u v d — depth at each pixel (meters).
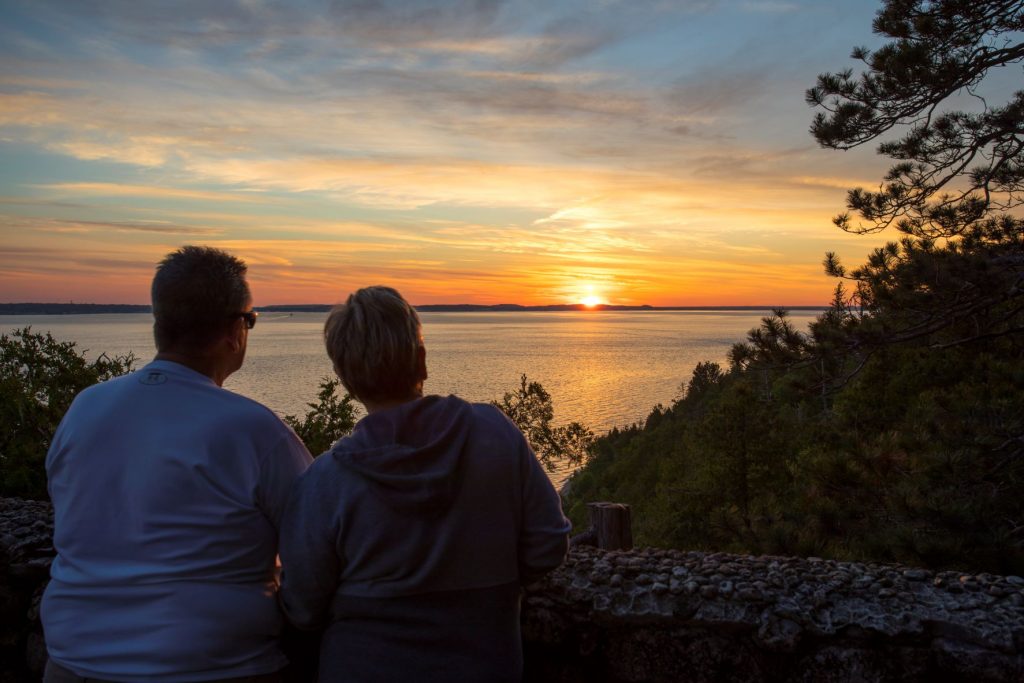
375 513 1.21
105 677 1.23
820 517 3.97
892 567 1.81
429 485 1.20
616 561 1.86
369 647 1.22
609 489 35.41
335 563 1.26
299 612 1.29
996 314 5.71
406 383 1.36
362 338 1.32
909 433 4.59
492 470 1.29
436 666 1.22
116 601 1.25
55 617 1.30
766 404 14.76
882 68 6.43
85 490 1.30
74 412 1.38
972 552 3.02
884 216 6.96
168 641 1.22
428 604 1.23
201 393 1.36
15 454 3.93
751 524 4.73
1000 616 1.52
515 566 1.32
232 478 1.31
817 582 1.69
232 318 1.44
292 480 1.36
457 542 1.24
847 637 1.55
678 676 1.64
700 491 15.49
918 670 1.51
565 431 9.11
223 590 1.28
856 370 6.10
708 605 1.64
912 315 5.86
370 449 1.25
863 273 5.94
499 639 1.27
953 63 6.10
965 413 4.53
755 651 1.60
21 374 4.40
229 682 1.28
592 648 1.71
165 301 1.39
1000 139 6.46
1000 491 3.99
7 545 2.03
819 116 6.93
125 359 4.89
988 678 1.45
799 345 6.02
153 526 1.27
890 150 6.80
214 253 1.46
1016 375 4.73
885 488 4.24
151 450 1.29
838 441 4.88
